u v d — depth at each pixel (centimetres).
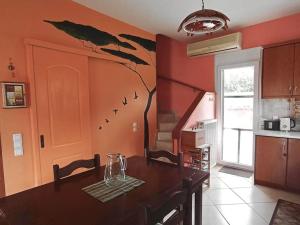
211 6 287
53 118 238
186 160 346
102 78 299
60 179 163
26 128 220
